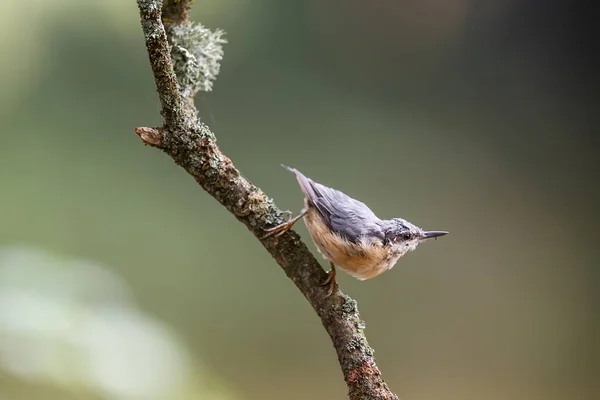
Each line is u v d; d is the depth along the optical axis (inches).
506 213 607.2
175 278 507.2
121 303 384.5
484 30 771.4
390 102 745.0
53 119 659.4
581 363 457.7
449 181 647.1
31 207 561.3
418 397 413.7
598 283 521.0
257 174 625.6
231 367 419.8
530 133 705.6
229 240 568.1
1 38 644.7
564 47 741.9
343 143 686.5
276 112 706.8
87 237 535.5
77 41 673.0
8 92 653.9
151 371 332.2
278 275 527.2
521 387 425.4
